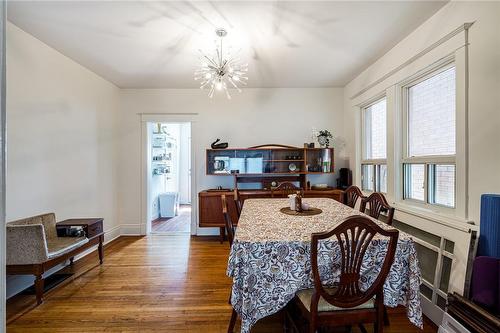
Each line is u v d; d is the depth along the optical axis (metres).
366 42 2.73
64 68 3.06
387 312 2.13
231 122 4.41
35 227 2.18
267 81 4.09
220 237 4.01
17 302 2.25
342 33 2.54
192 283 2.61
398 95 2.79
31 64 2.59
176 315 2.07
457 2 1.94
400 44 2.71
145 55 3.06
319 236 1.25
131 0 2.03
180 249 3.65
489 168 1.69
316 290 1.31
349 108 4.17
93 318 2.03
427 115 2.47
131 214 4.41
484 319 1.31
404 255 1.51
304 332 1.72
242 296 1.45
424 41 2.34
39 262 2.19
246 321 1.42
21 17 2.26
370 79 3.41
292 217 2.12
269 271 1.47
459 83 1.91
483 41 1.73
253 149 4.25
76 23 2.36
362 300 1.36
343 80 4.06
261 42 2.73
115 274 2.82
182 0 2.03
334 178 4.42
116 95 4.27
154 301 2.27
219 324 1.96
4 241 0.54
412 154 2.70
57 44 2.77
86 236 2.83
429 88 2.44
